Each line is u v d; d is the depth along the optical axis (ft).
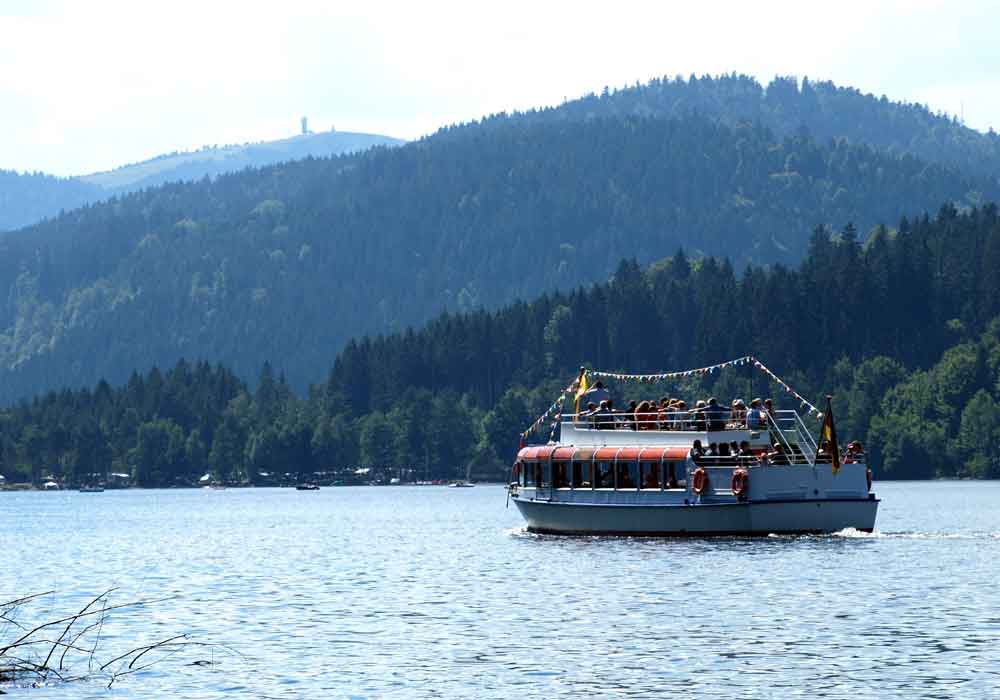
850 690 163.84
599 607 229.66
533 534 381.81
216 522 586.45
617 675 174.19
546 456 363.56
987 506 596.70
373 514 634.84
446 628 212.84
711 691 164.76
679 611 222.69
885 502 655.76
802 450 340.39
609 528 347.15
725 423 336.90
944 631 201.16
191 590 274.98
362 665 183.93
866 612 219.20
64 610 246.27
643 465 339.36
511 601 241.14
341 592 264.11
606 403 356.38
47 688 173.27
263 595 262.47
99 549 411.75
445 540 403.54
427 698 164.04
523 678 173.68
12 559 374.63
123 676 179.83
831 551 305.53
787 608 223.71
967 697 159.74
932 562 284.82
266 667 183.93
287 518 612.70
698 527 330.95
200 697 167.12
